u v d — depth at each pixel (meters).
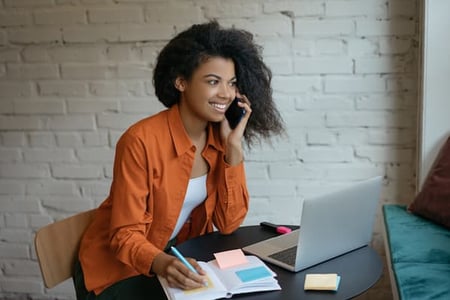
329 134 2.46
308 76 2.43
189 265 1.45
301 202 2.54
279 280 1.46
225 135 1.84
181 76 1.70
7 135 2.65
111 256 1.72
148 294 1.50
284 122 2.47
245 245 1.73
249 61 1.75
